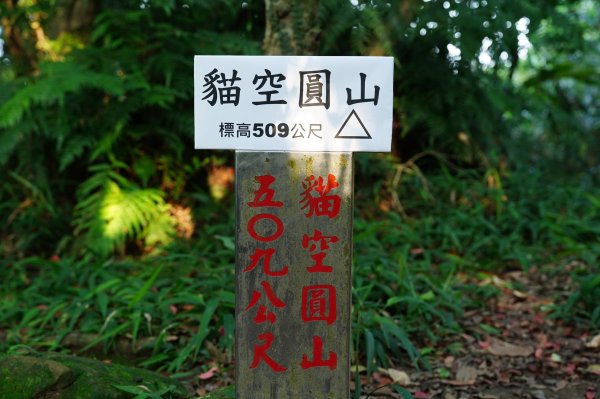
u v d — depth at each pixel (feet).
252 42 13.98
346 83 6.29
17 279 12.69
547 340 10.14
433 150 17.03
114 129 13.75
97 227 13.10
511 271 13.47
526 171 17.80
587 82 19.67
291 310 6.46
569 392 8.48
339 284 6.42
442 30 12.05
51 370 6.97
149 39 14.69
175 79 13.98
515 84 19.54
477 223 14.39
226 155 15.55
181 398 7.71
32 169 14.88
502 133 17.99
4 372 6.93
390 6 11.09
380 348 9.04
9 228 15.19
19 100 12.36
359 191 16.03
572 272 12.43
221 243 13.47
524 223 14.92
